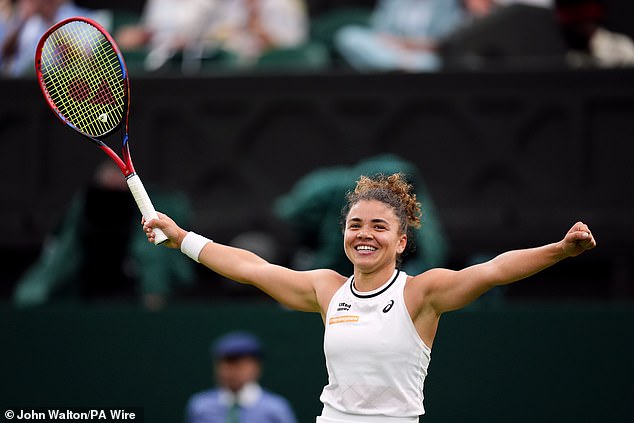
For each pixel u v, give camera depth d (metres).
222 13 41.22
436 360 32.25
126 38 40.75
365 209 19.33
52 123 38.22
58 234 37.16
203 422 30.98
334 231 32.72
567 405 31.70
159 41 40.66
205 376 32.78
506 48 37.16
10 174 38.28
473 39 37.41
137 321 33.25
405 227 19.77
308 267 33.56
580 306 32.81
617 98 35.50
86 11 42.31
